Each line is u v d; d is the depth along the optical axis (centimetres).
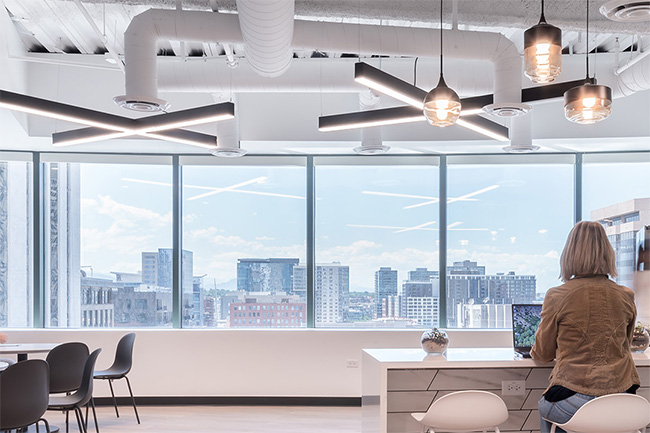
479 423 350
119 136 589
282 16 400
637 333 407
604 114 357
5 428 441
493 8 485
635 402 316
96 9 588
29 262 791
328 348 777
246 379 773
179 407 752
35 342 763
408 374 400
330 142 738
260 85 612
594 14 486
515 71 505
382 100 720
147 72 475
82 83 720
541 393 407
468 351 438
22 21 643
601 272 337
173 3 495
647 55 572
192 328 808
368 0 487
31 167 796
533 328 425
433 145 756
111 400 760
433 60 626
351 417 700
